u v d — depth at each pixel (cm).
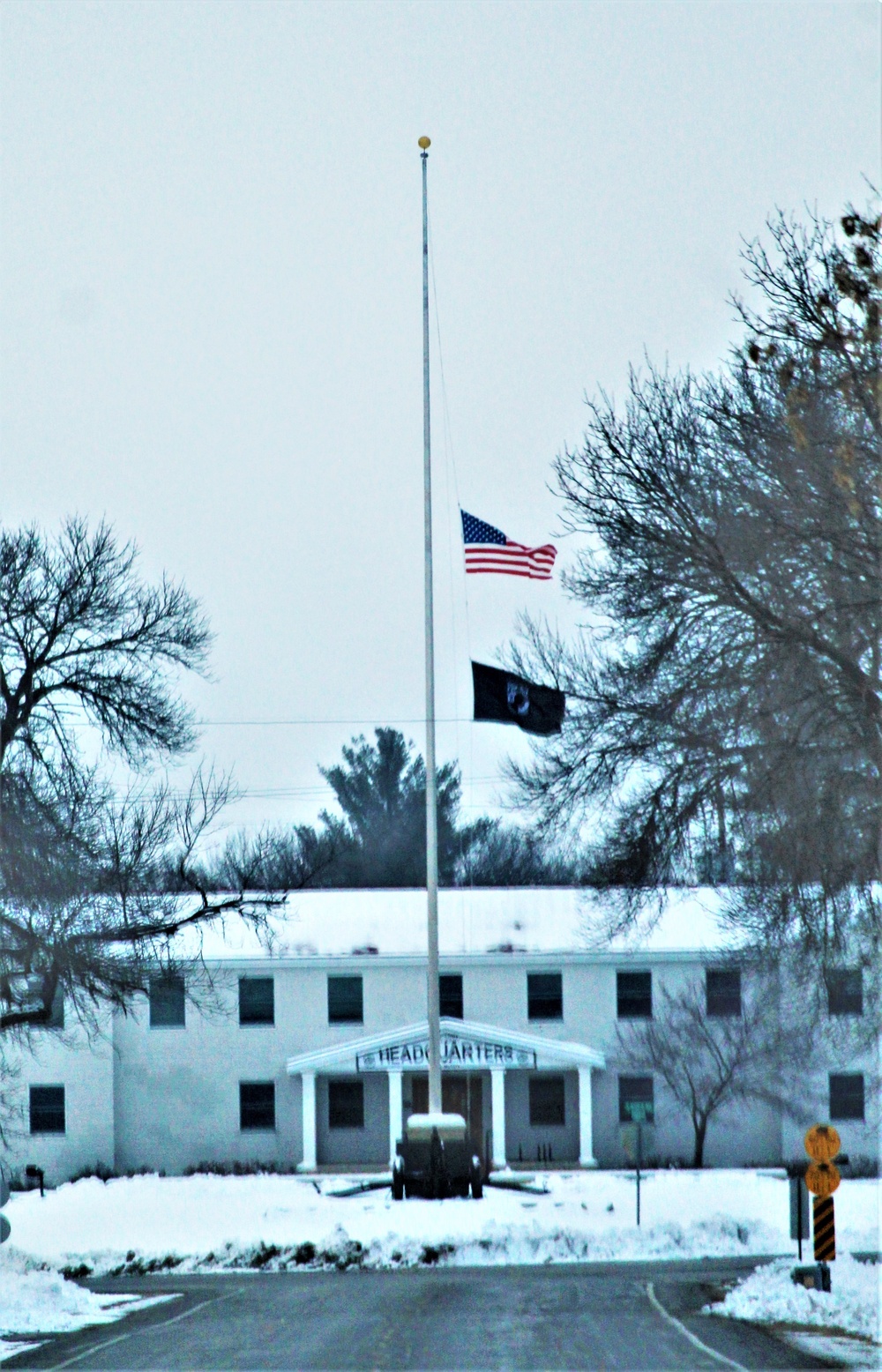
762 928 9069
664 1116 16888
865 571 7006
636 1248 11444
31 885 9350
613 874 8544
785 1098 16338
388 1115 17088
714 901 17262
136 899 9794
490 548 11462
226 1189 15138
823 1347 5325
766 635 7456
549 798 8750
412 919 18038
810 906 8138
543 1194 14100
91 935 9469
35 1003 10244
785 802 7438
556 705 8975
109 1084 16788
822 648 7144
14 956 9344
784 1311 6500
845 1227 12462
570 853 14400
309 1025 17150
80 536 10544
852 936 8844
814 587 7400
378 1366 4850
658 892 12256
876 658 7238
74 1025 16762
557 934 17550
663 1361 4912
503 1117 16575
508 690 9175
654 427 8294
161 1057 17012
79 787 9962
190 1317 6894
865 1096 15038
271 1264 10831
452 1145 12988
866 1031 12119
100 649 10425
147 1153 16838
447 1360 5006
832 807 7394
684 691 7894
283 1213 13112
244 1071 17012
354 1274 10006
